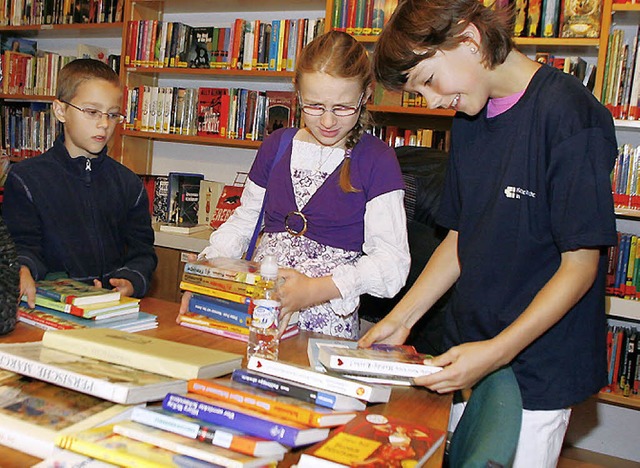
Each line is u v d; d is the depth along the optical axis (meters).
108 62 3.62
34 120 3.78
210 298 1.29
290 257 1.51
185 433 0.74
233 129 3.28
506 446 0.78
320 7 3.30
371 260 1.43
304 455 0.72
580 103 1.17
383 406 0.98
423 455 0.76
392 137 2.92
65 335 0.96
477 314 1.31
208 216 3.41
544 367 1.25
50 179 1.76
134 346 0.95
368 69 1.42
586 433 2.97
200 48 3.32
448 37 1.14
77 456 0.70
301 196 1.54
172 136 3.39
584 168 1.12
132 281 1.74
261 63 3.19
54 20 3.70
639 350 2.59
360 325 2.10
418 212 1.93
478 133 1.36
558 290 1.11
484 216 1.30
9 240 1.13
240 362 1.00
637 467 2.83
